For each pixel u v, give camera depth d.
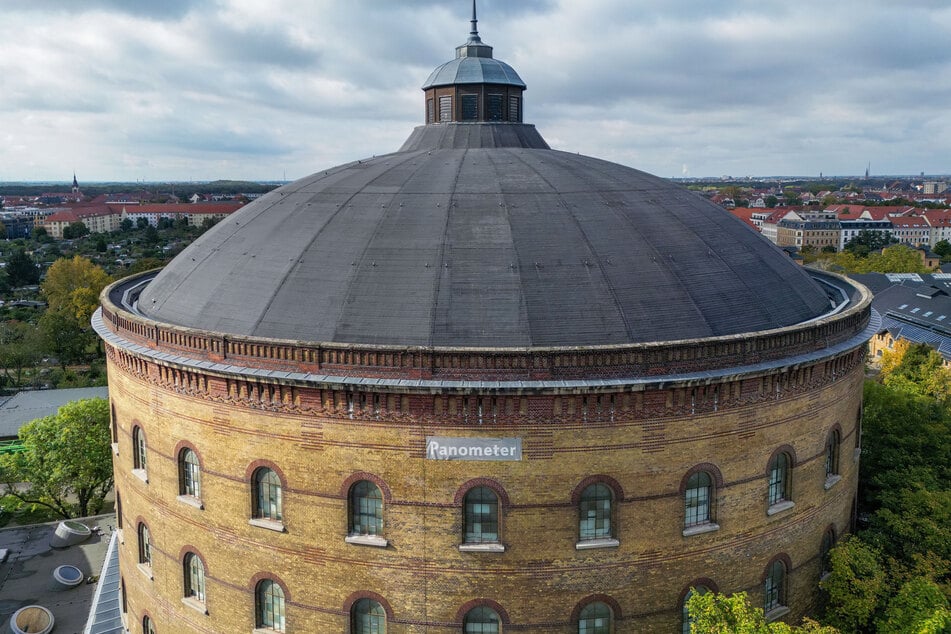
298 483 28.52
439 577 27.89
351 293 29.78
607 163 40.41
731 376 27.89
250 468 29.25
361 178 36.44
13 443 74.00
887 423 43.25
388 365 27.05
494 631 28.47
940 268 151.62
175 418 31.08
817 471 32.16
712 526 29.11
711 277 31.97
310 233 32.94
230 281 32.56
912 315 103.31
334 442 27.81
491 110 43.34
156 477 32.62
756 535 30.31
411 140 44.19
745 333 29.70
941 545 34.72
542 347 26.83
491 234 31.25
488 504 27.64
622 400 27.20
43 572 50.09
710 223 35.56
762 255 35.62
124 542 37.12
